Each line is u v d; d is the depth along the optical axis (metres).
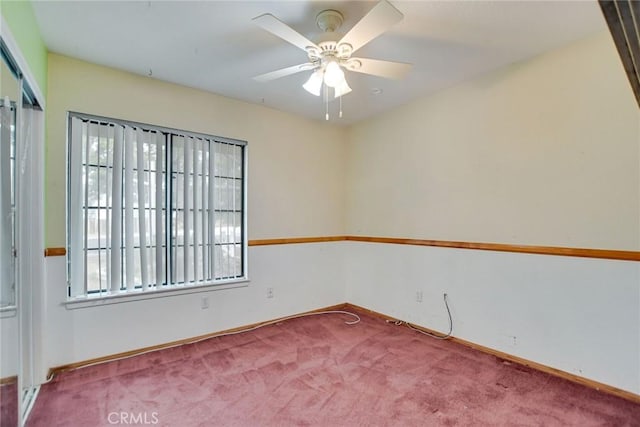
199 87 3.03
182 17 1.99
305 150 3.90
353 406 1.99
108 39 2.22
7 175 1.67
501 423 1.83
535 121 2.49
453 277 3.05
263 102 3.41
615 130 2.12
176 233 2.94
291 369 2.46
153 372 2.40
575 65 2.29
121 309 2.66
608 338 2.14
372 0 1.84
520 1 1.86
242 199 3.40
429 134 3.26
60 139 2.41
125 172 2.68
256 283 3.46
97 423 1.82
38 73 2.07
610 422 1.83
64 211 2.43
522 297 2.56
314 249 3.97
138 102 2.76
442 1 1.86
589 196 2.23
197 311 3.05
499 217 2.71
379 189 3.81
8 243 1.70
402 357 2.67
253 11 1.93
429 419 1.87
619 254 2.10
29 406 1.96
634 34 1.19
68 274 2.46
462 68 2.70
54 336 2.38
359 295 4.06
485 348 2.79
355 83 2.98
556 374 2.36
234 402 2.03
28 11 1.80
